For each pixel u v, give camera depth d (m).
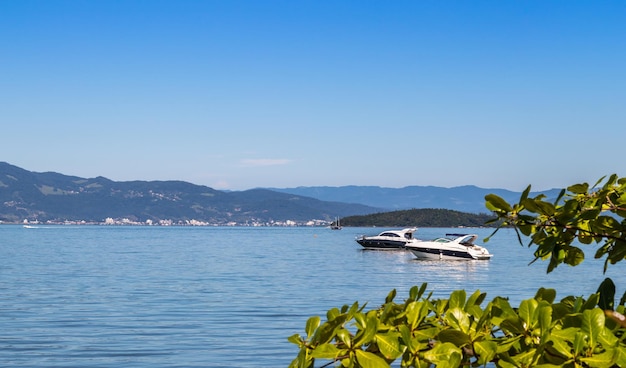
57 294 33.19
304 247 106.88
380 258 68.62
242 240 151.00
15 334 20.91
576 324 2.05
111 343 19.33
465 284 39.22
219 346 18.80
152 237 175.50
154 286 37.69
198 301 30.19
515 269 51.31
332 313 2.47
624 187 2.71
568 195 2.75
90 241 131.38
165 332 21.25
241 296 32.38
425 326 2.36
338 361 2.19
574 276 43.00
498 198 2.69
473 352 2.20
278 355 17.58
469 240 61.31
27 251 84.81
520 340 2.11
